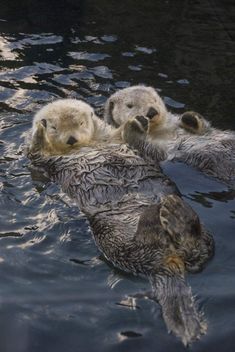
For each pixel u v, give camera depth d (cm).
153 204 609
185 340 479
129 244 575
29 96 941
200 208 661
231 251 587
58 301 529
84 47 1104
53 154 769
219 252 584
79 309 518
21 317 511
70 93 955
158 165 755
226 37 1147
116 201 662
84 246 610
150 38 1141
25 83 980
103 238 609
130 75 1013
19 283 554
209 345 475
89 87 975
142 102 851
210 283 543
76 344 484
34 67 1030
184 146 783
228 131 816
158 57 1073
